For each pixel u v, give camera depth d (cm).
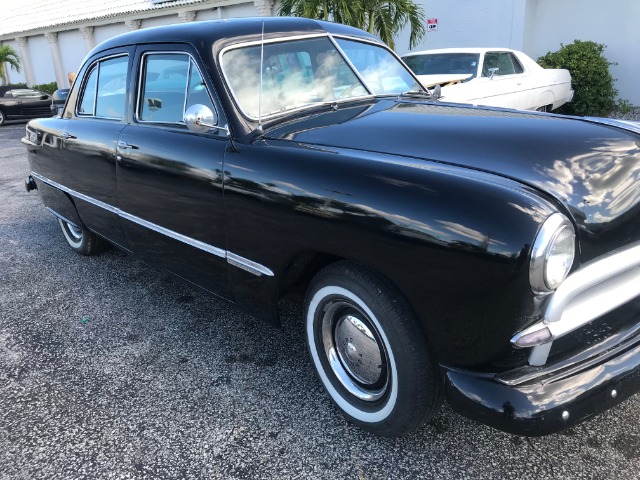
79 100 407
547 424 182
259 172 244
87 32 2175
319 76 315
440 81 721
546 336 182
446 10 1209
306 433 247
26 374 306
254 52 296
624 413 249
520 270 173
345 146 240
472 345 190
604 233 197
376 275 212
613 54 1100
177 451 240
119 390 287
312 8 889
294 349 319
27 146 480
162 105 316
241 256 266
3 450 245
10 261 490
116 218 364
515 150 218
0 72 2670
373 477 220
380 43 376
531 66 896
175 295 401
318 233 221
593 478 213
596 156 217
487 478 216
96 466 233
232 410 266
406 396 212
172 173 292
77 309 385
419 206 192
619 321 214
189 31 304
